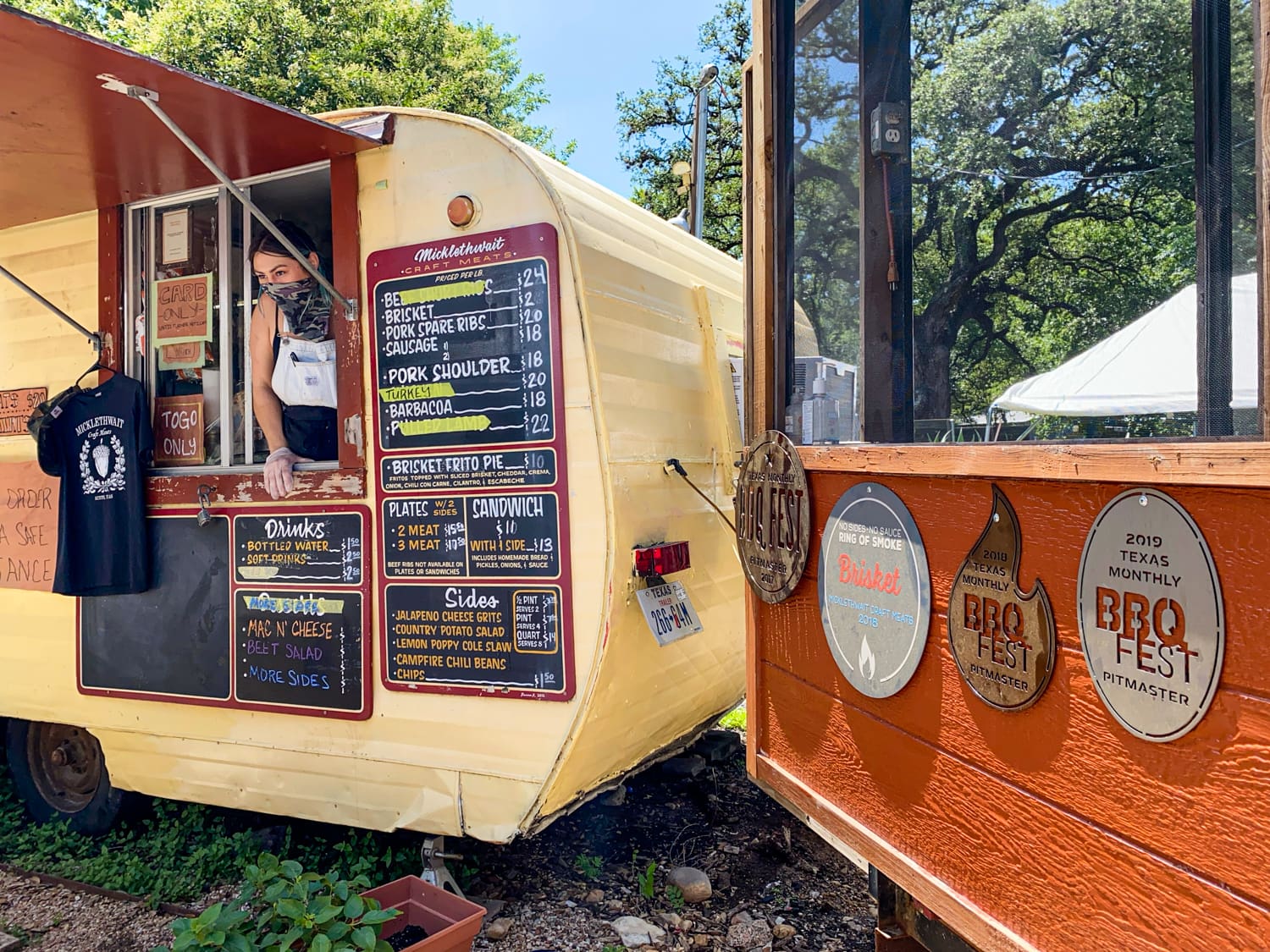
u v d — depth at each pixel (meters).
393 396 3.38
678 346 3.87
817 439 2.58
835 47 2.47
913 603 2.04
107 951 3.32
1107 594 1.50
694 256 4.64
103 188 3.83
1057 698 1.62
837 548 2.36
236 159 3.51
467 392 3.25
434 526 3.30
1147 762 1.43
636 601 3.21
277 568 3.58
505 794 3.16
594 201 3.66
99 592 3.90
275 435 3.65
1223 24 1.58
